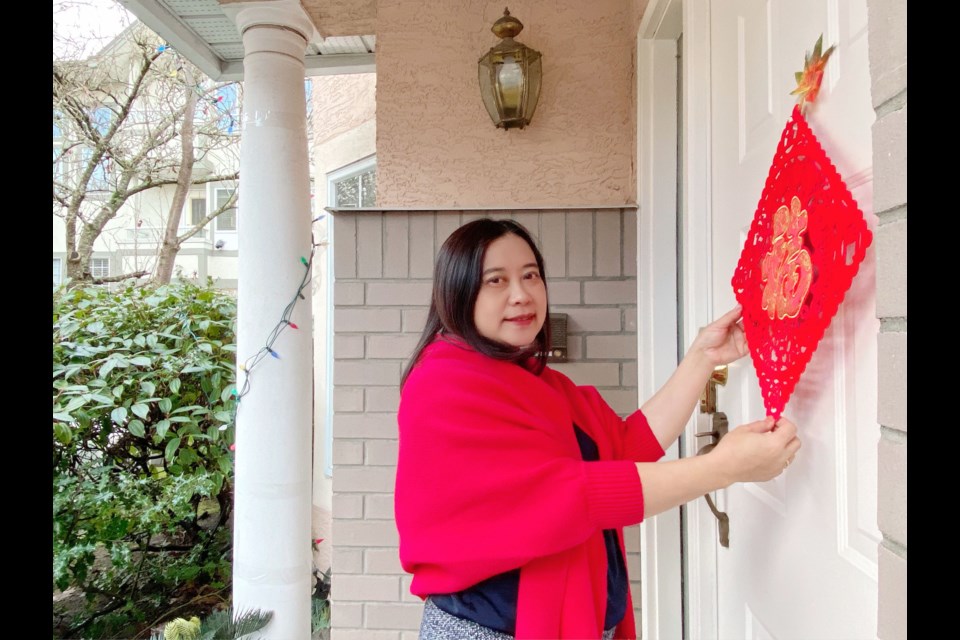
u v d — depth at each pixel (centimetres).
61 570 286
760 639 108
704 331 116
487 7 229
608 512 84
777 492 100
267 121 200
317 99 428
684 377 117
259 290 200
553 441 92
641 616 207
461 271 101
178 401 339
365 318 226
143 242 476
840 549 80
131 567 323
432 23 230
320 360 406
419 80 231
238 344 204
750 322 100
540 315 104
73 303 350
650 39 204
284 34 201
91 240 439
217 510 375
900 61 52
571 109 227
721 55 129
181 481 325
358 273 226
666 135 204
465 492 88
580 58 227
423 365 102
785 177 88
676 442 171
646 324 209
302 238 205
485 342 100
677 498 84
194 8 236
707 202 137
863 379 74
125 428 328
